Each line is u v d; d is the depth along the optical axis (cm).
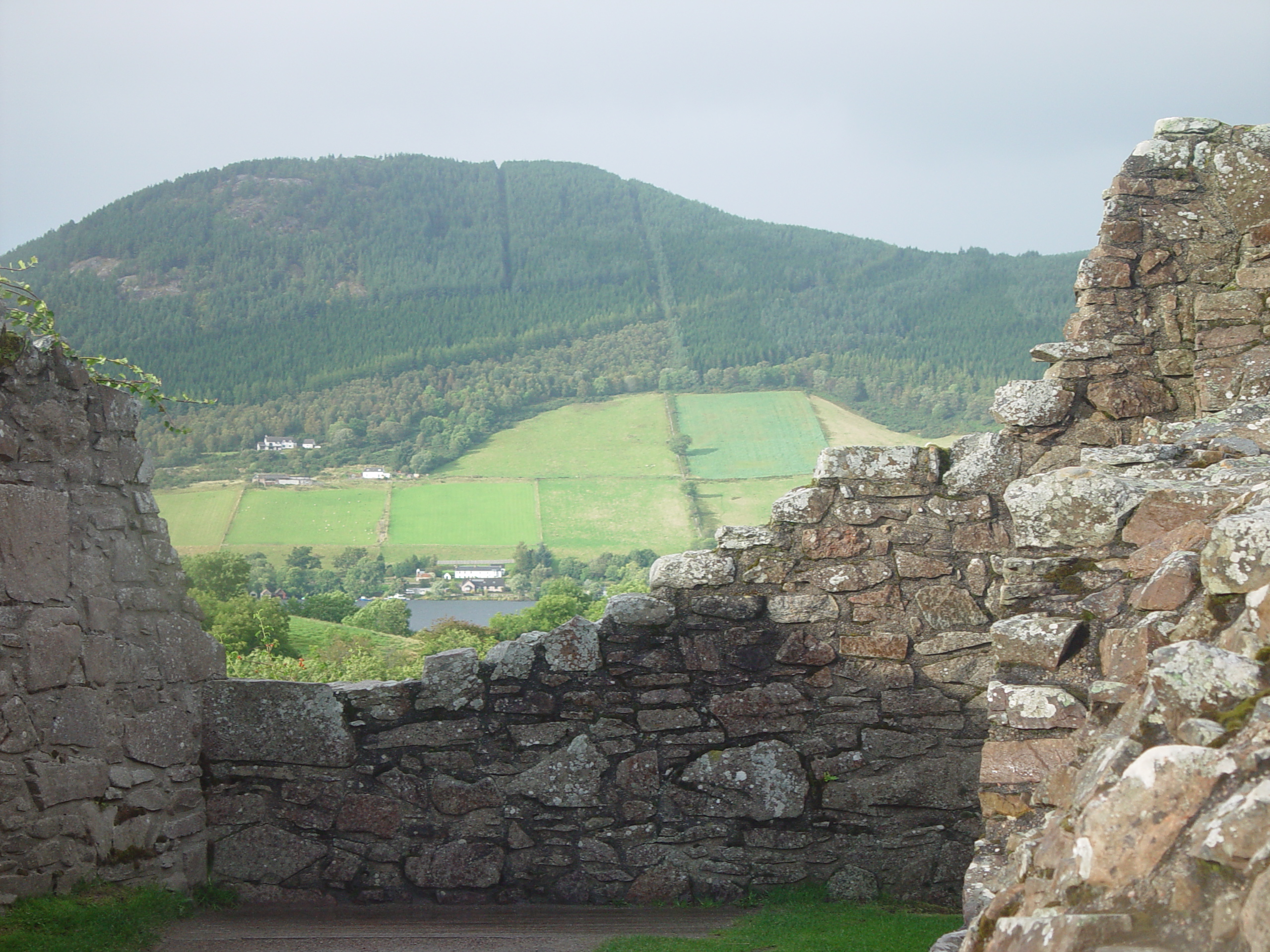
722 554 827
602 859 802
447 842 803
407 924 713
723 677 816
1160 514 461
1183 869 218
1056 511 478
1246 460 502
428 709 813
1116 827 236
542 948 609
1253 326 797
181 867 772
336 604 4916
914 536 812
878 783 799
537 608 3578
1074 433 808
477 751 812
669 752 811
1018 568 484
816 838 800
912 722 802
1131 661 383
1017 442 811
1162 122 850
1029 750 454
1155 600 382
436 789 808
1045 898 254
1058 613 470
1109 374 816
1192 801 231
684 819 805
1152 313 823
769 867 798
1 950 552
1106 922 216
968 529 806
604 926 700
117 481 743
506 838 804
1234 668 270
